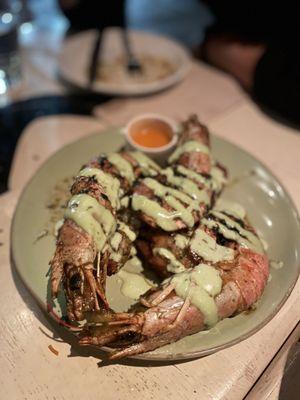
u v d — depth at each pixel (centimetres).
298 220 31
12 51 45
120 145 36
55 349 25
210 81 48
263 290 26
